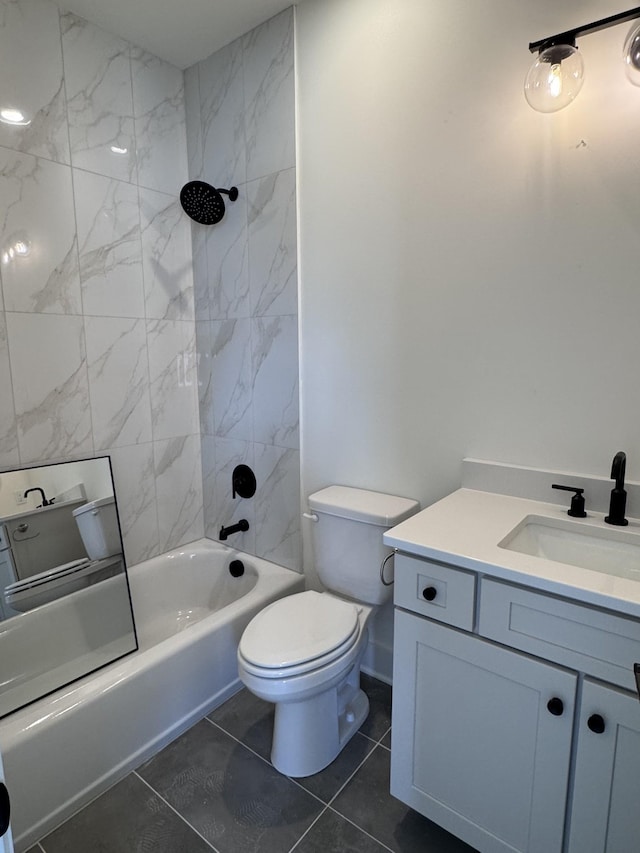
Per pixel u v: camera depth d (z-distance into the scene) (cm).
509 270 143
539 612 98
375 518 160
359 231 175
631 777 91
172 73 217
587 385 133
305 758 149
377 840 130
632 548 116
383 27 160
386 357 174
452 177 151
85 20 183
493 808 111
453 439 162
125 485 216
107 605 195
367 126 168
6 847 51
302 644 142
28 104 170
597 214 126
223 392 231
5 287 170
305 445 204
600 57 121
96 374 200
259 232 204
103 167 195
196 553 240
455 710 114
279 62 186
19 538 174
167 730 162
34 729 129
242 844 129
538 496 143
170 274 225
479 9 140
